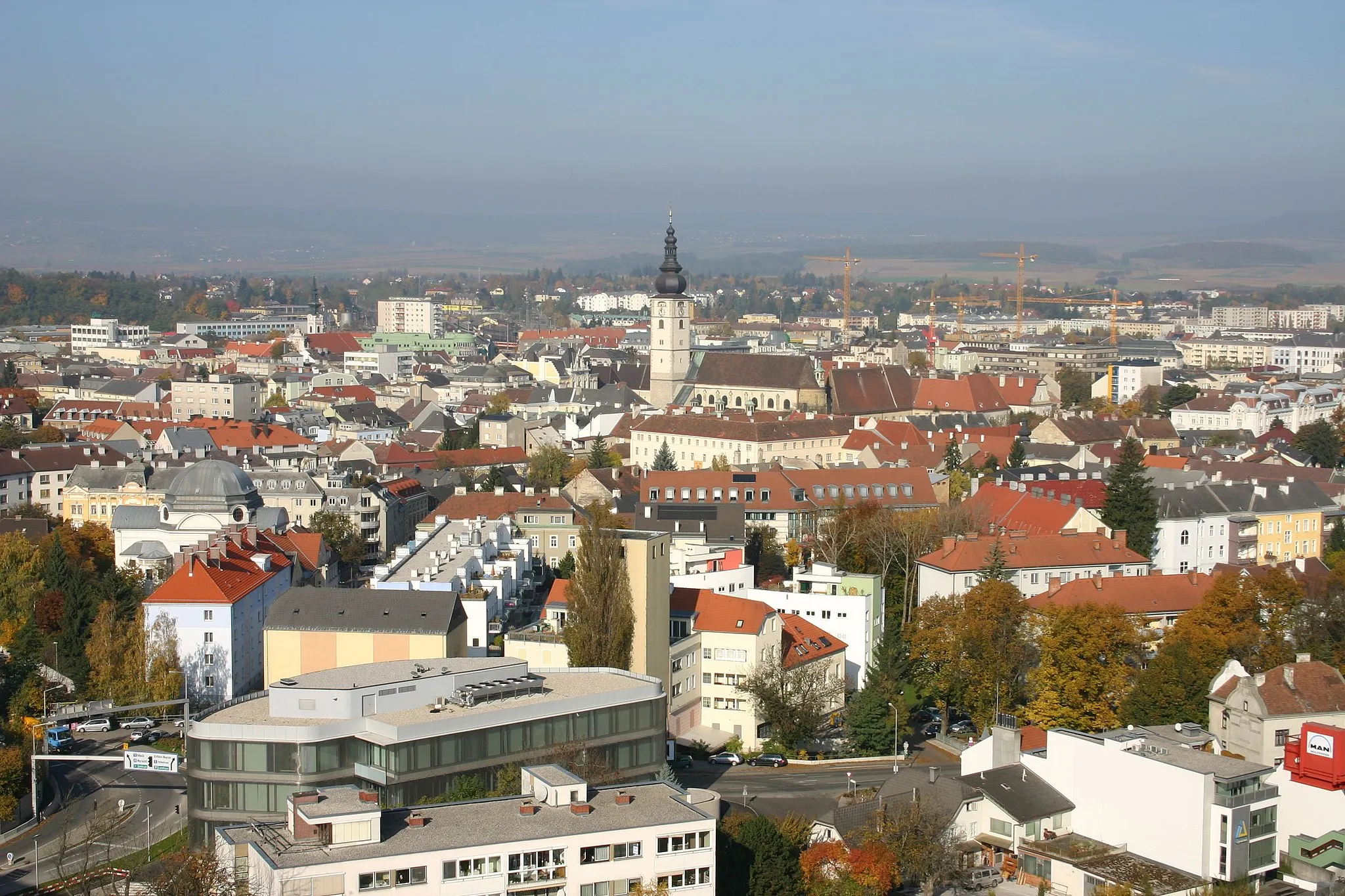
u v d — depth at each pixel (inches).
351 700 6983.3
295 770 6840.6
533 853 5703.7
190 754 6924.2
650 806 6097.4
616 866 5821.9
